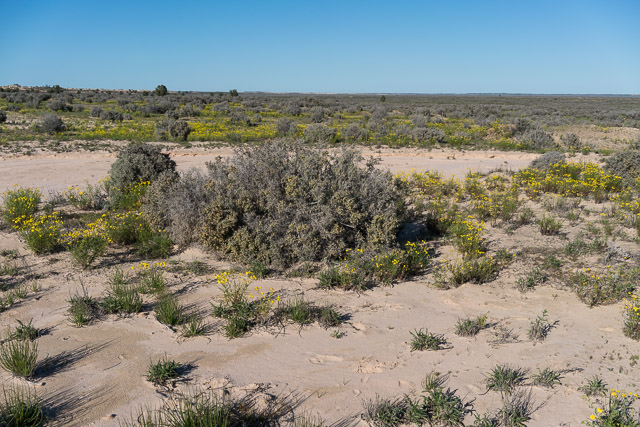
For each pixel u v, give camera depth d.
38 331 5.31
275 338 5.35
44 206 11.21
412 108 69.75
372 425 3.86
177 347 5.08
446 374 4.62
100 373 4.52
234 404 4.09
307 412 4.02
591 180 13.20
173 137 27.23
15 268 7.14
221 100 76.62
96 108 42.22
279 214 7.88
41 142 23.20
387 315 5.98
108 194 12.24
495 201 11.57
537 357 4.90
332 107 67.12
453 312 6.06
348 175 8.42
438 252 8.52
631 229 9.33
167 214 8.84
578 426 3.82
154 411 3.94
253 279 7.07
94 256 7.42
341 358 4.94
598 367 4.67
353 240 8.07
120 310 5.90
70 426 3.74
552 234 9.23
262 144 9.26
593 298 6.09
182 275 7.19
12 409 3.77
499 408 4.08
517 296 6.47
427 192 13.66
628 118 52.78
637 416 3.88
